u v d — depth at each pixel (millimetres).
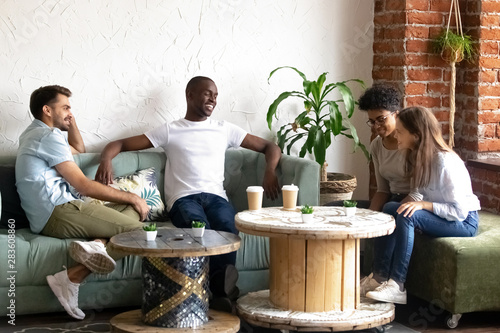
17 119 4008
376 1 4617
